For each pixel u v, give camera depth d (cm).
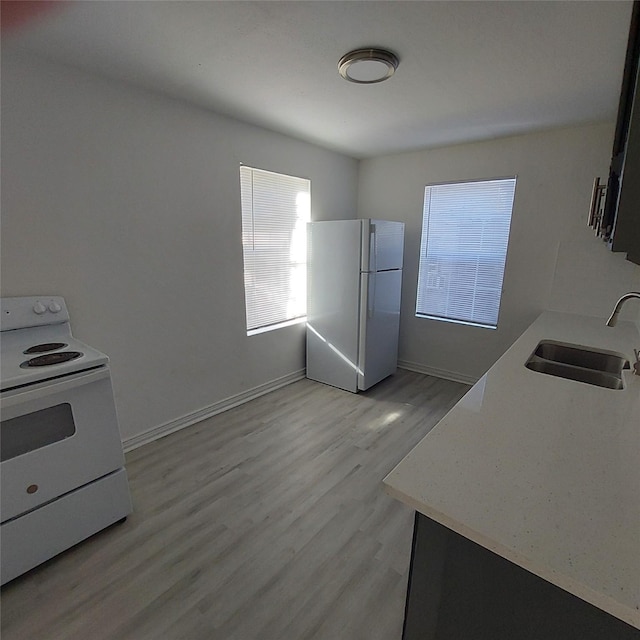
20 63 171
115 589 145
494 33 154
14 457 141
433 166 353
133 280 228
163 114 228
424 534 84
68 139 190
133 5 137
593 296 283
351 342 333
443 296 368
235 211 283
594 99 224
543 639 73
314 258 346
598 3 133
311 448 246
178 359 262
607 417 115
